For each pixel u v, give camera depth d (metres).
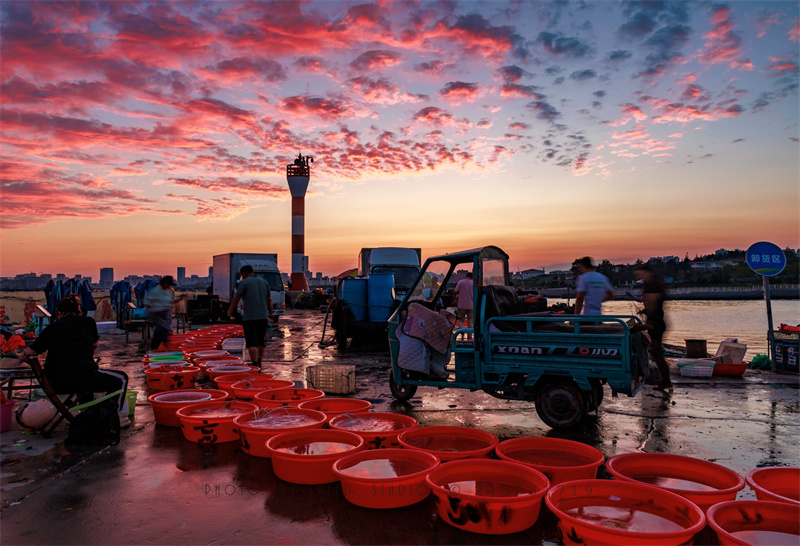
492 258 6.69
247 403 5.32
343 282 13.22
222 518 3.29
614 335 5.37
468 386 6.16
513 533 3.08
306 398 5.98
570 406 5.58
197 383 7.96
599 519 2.84
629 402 7.03
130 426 5.55
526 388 5.90
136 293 17.09
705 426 5.79
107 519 3.28
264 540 3.01
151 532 3.11
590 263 6.77
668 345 13.86
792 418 6.15
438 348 6.51
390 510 3.41
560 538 3.06
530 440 4.12
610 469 3.36
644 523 2.79
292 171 62.38
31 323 9.70
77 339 5.24
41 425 5.16
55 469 4.19
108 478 3.98
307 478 3.82
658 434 5.45
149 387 7.60
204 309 22.50
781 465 4.52
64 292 13.59
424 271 6.89
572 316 5.61
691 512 2.72
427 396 7.42
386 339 12.84
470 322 10.91
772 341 9.84
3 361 6.02
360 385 8.25
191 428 4.86
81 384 5.15
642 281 8.08
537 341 5.71
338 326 13.16
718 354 9.76
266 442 3.97
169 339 10.43
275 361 10.86
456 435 4.42
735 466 4.49
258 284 9.48
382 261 19.31
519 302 6.78
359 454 3.82
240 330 14.07
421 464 3.73
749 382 8.52
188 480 3.94
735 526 2.74
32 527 3.17
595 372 5.43
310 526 3.19
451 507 3.11
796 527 2.69
